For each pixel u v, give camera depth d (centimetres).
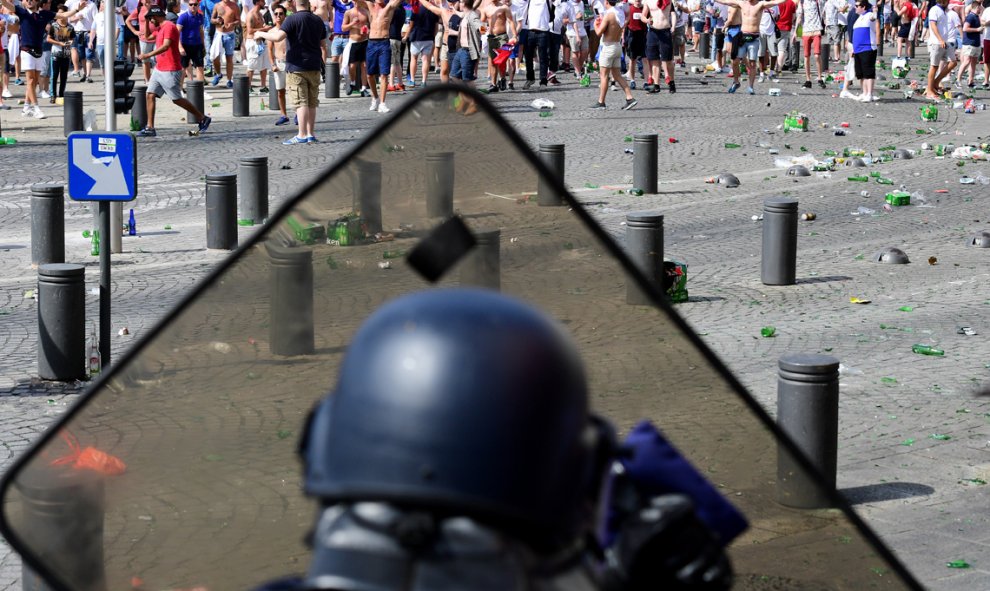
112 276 1159
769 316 1012
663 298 185
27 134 2139
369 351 132
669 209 1501
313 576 129
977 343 923
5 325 981
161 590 390
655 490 183
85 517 382
